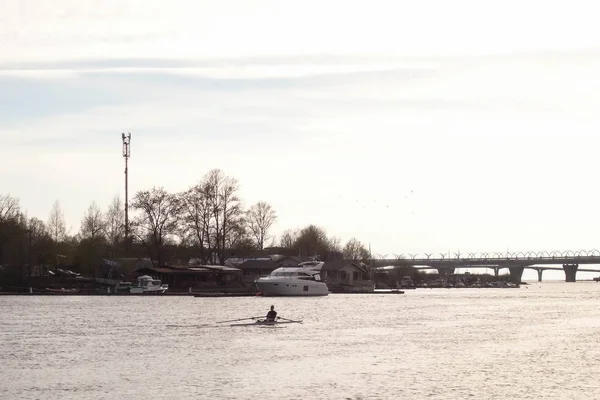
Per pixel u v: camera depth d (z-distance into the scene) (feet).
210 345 291.58
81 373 228.63
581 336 333.01
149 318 409.69
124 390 204.33
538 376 224.94
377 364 245.65
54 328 353.51
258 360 253.03
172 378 220.23
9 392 202.39
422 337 325.62
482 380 218.38
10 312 451.53
